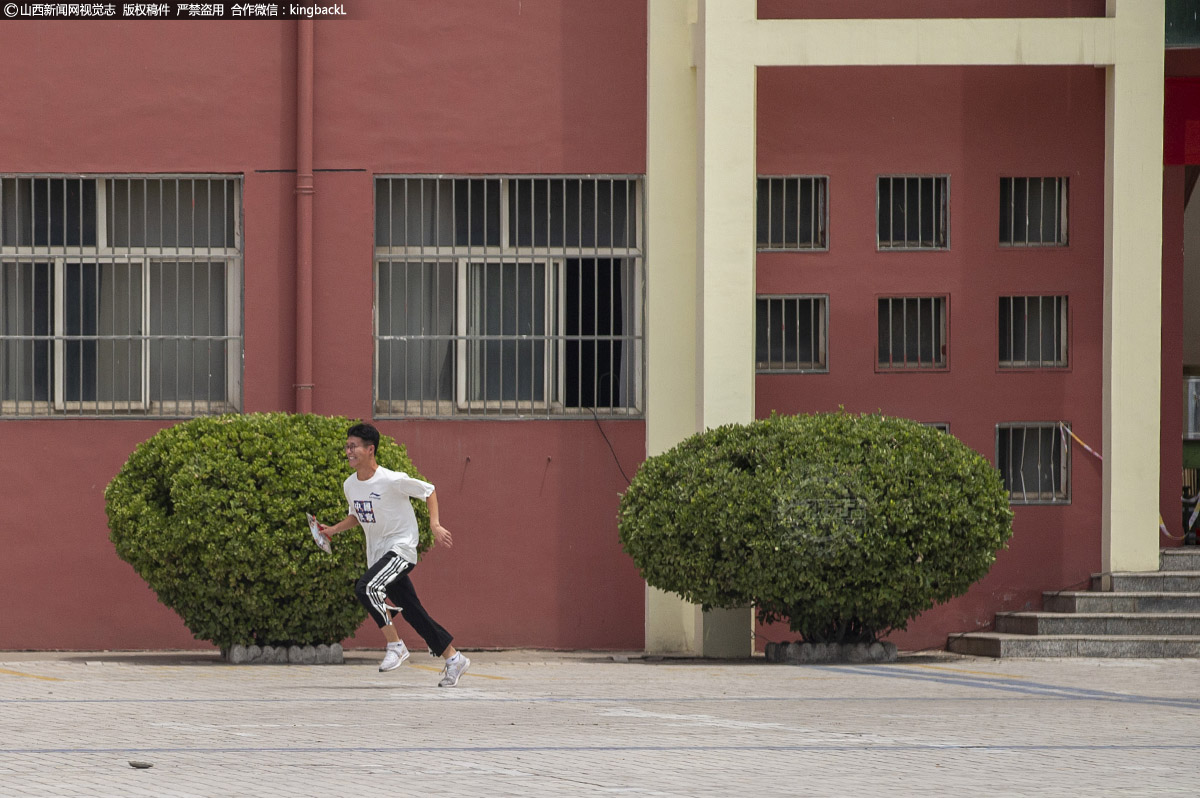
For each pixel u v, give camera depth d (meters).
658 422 48.16
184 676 38.56
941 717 30.92
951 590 42.88
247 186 48.56
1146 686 37.56
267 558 40.75
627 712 31.33
